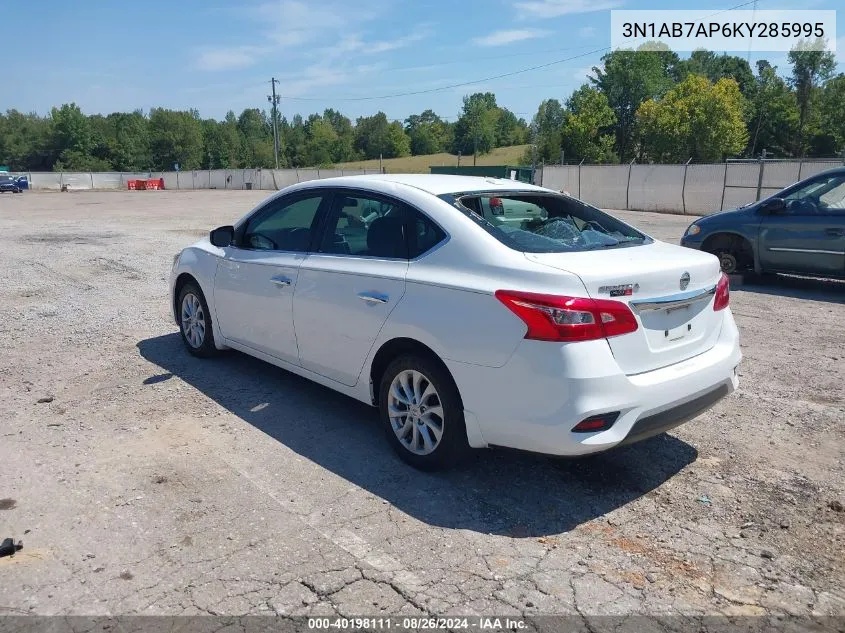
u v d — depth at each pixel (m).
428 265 3.82
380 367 4.17
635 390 3.34
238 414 4.82
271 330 4.94
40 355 6.19
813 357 6.39
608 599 2.88
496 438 3.51
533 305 3.28
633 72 76.94
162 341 6.67
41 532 3.31
